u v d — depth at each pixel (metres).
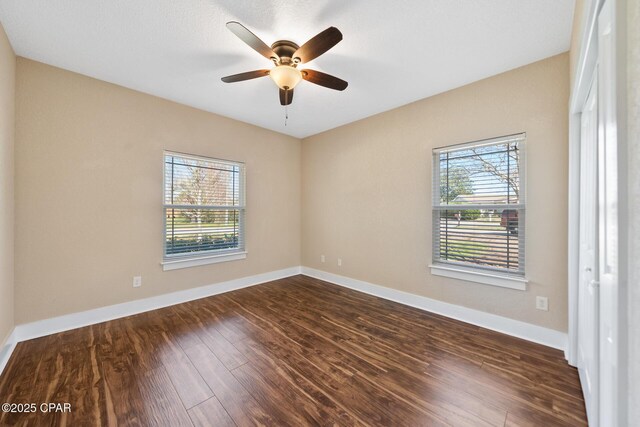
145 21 1.81
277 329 2.46
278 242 4.25
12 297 2.12
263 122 3.78
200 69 2.41
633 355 0.58
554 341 2.14
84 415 1.42
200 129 3.31
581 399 1.55
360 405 1.50
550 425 1.37
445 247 2.85
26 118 2.21
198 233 3.37
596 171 1.26
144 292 2.88
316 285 3.89
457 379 1.73
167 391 1.61
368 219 3.54
